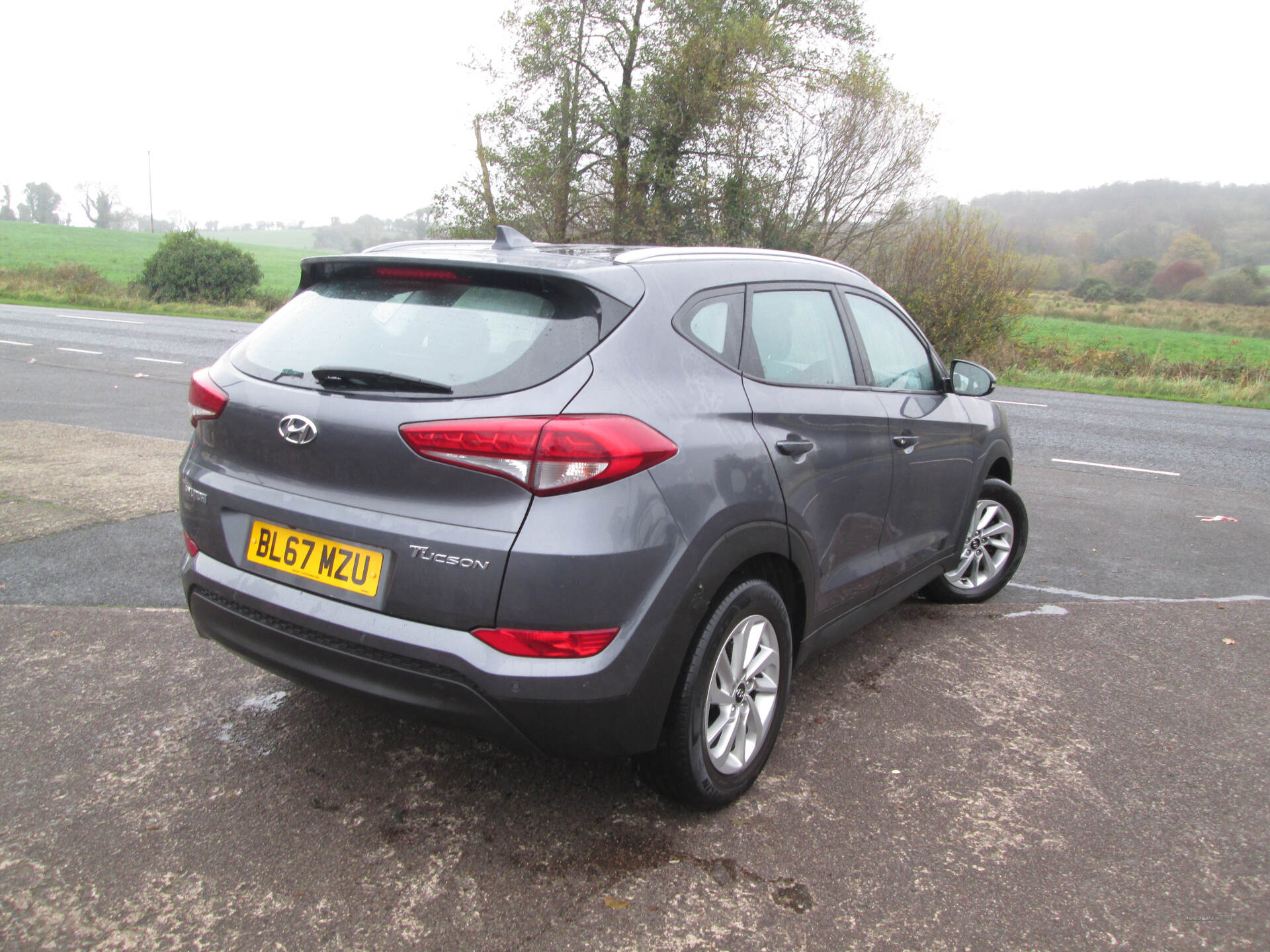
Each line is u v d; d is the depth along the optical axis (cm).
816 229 2267
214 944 203
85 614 385
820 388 304
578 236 2328
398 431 220
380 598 224
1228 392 1755
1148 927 222
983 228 2067
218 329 2058
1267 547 596
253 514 247
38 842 236
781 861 242
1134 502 728
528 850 242
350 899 220
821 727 320
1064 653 397
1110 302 6738
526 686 213
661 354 242
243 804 257
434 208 2348
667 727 242
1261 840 261
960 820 265
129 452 700
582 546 211
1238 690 364
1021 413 1310
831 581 307
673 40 2152
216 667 342
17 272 3269
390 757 286
